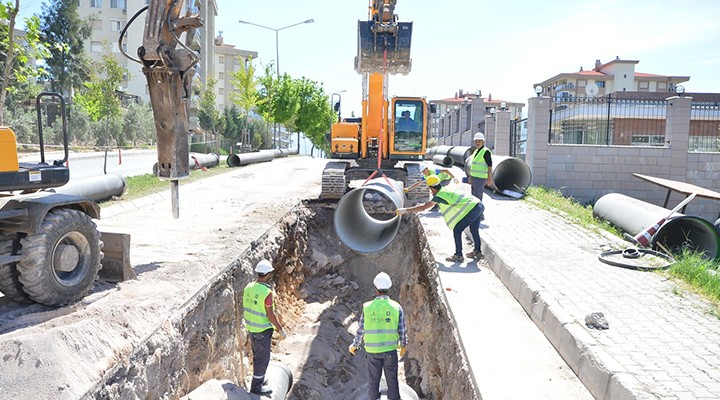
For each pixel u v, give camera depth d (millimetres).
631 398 4457
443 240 11398
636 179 18203
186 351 6887
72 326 5332
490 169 12352
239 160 27844
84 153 31828
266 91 43219
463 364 6266
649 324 6105
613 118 27109
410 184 15367
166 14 7301
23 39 15398
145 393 5652
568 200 16062
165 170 7773
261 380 7578
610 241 10414
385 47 14344
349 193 11062
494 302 7785
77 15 44781
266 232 11648
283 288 12352
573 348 5684
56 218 6070
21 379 4520
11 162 5871
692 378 4777
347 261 15391
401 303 13383
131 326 5934
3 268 5887
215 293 8242
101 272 7520
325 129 52219
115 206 13992
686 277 7867
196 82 44625
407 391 7977
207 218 12898
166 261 8617
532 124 18344
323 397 10031
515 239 10531
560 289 7316
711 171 18172
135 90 56812
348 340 12469
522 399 5043
